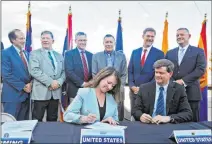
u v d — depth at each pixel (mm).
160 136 1475
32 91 3074
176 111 2102
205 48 3670
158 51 3217
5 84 3045
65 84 3359
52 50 3180
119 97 2031
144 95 2156
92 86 2018
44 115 3209
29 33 3668
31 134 1385
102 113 1926
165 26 3807
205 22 3691
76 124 1745
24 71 3076
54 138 1415
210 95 3924
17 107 3049
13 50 3074
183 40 3086
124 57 3271
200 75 2992
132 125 1742
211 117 3918
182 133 1406
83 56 3303
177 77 3072
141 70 3176
